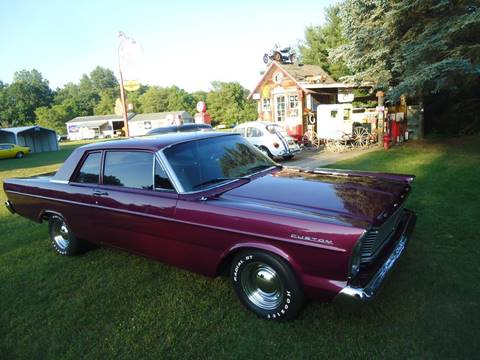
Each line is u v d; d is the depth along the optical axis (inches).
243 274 118.7
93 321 124.7
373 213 103.6
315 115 668.7
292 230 101.9
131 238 144.6
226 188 131.9
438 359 94.6
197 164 137.3
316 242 98.0
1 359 110.7
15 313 134.3
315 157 494.6
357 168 350.3
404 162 359.6
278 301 112.7
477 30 367.9
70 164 168.4
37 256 187.5
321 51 1057.5
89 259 177.6
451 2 376.2
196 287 141.7
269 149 471.2
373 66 478.0
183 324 118.6
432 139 540.1
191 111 3090.6
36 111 3029.0
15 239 218.1
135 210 137.3
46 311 133.6
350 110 551.2
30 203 188.2
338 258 96.0
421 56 385.1
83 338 116.3
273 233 104.8
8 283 158.7
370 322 111.3
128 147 144.1
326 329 110.0
